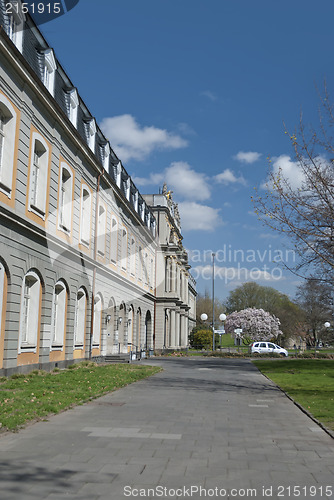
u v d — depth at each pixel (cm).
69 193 2177
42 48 1817
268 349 4825
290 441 795
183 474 585
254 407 1214
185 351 5141
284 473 598
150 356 4181
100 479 557
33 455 656
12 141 1575
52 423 898
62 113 1955
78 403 1148
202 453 694
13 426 831
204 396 1417
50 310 1933
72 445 720
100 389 1433
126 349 3403
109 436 793
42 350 1855
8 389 1303
